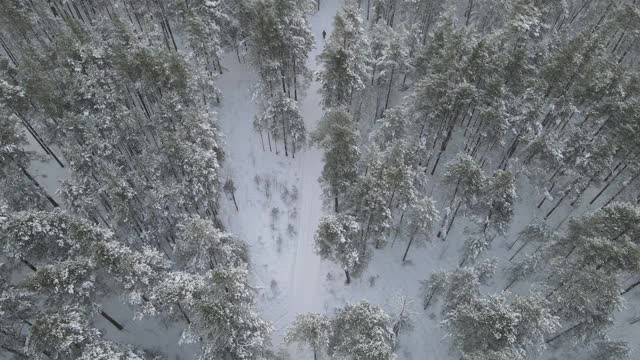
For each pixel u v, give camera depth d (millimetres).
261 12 45625
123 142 45094
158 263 36312
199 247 37000
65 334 30859
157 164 42531
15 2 48875
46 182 48438
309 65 59469
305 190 49719
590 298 34719
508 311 32938
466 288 37281
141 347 39438
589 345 39156
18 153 41906
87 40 49625
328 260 44812
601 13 59688
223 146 51031
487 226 43750
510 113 46875
